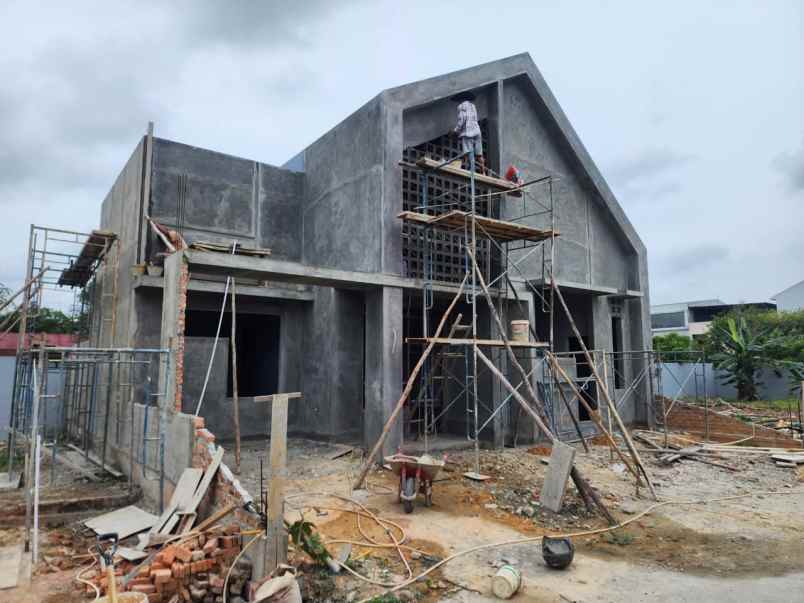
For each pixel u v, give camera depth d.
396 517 7.42
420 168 11.55
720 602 5.05
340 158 12.89
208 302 12.78
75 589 5.32
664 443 13.31
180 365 8.41
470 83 12.86
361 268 11.70
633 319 16.84
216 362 12.45
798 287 39.88
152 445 8.59
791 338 21.83
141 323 11.30
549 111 14.78
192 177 12.84
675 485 9.42
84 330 16.70
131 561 5.62
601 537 6.81
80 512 7.82
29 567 5.80
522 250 13.98
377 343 10.84
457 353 12.79
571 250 15.48
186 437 7.43
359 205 11.96
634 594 5.21
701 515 7.73
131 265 11.77
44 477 9.73
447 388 13.38
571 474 7.86
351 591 5.20
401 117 11.66
